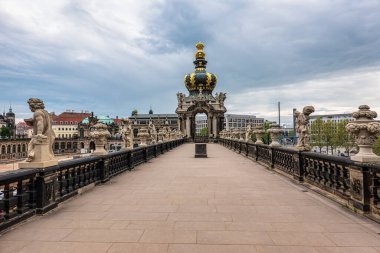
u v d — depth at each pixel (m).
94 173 10.89
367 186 6.79
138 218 6.84
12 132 133.25
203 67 66.06
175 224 6.40
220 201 8.45
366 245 5.24
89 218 6.86
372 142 7.00
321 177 9.48
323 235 5.72
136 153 17.66
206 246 5.23
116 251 5.04
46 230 6.05
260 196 9.08
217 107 60.66
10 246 5.27
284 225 6.31
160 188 10.44
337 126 83.81
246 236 5.69
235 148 31.17
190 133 60.50
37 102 7.36
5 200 6.18
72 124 135.00
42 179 7.08
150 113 124.44
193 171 15.06
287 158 13.19
